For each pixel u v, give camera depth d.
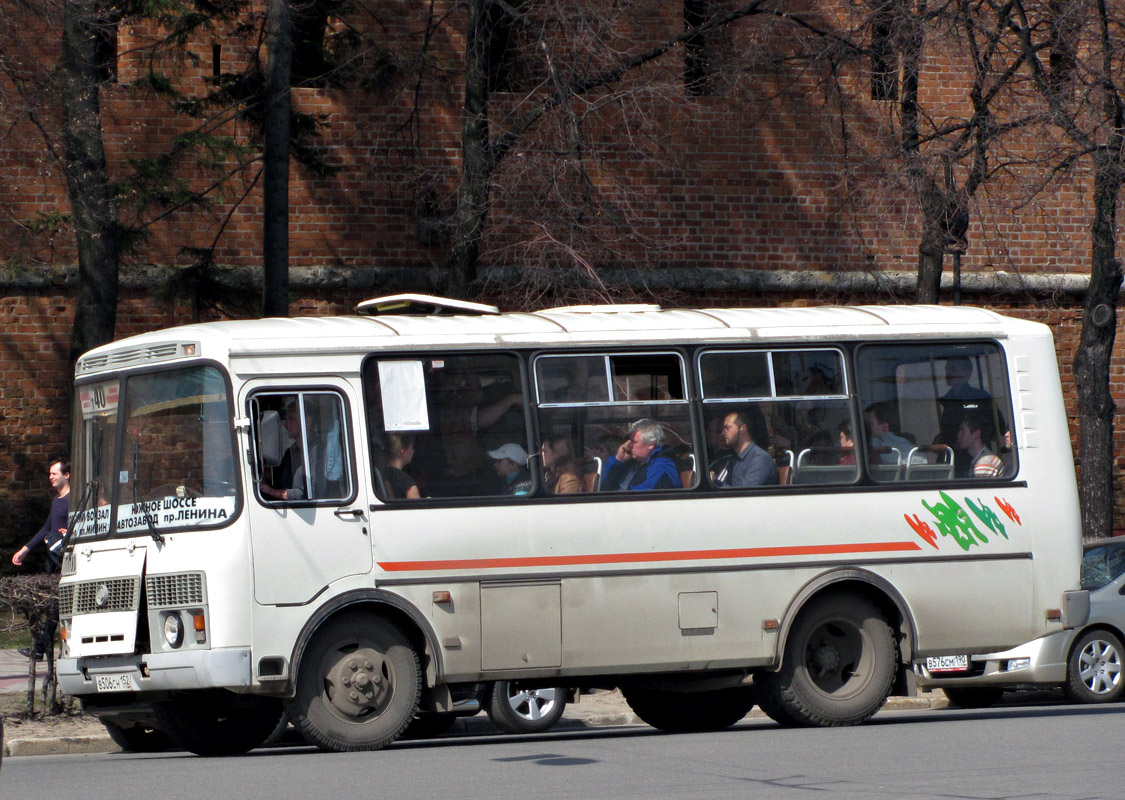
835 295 72.75
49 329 66.50
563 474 35.94
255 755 35.34
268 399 34.00
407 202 68.94
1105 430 60.06
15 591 42.62
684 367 37.16
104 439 35.72
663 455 36.69
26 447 66.25
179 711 36.50
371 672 34.00
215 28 65.88
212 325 35.16
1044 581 39.03
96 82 58.94
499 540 35.03
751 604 36.75
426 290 68.75
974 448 39.12
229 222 67.12
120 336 66.50
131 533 34.22
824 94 69.25
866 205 64.56
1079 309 75.88
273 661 32.94
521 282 61.56
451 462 35.16
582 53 61.31
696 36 69.25
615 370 36.75
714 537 36.59
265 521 33.28
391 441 34.75
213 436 33.72
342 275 68.00
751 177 71.69
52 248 65.25
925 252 61.47
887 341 38.81
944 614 38.19
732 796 24.38
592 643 35.53
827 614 37.66
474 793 25.22
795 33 66.44
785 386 37.91
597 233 61.88
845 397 38.28
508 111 68.38
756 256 71.69
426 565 34.44
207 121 64.94
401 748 35.44
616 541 35.88
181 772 30.38
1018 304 75.62
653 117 68.62
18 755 39.91
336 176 68.12
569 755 31.75
